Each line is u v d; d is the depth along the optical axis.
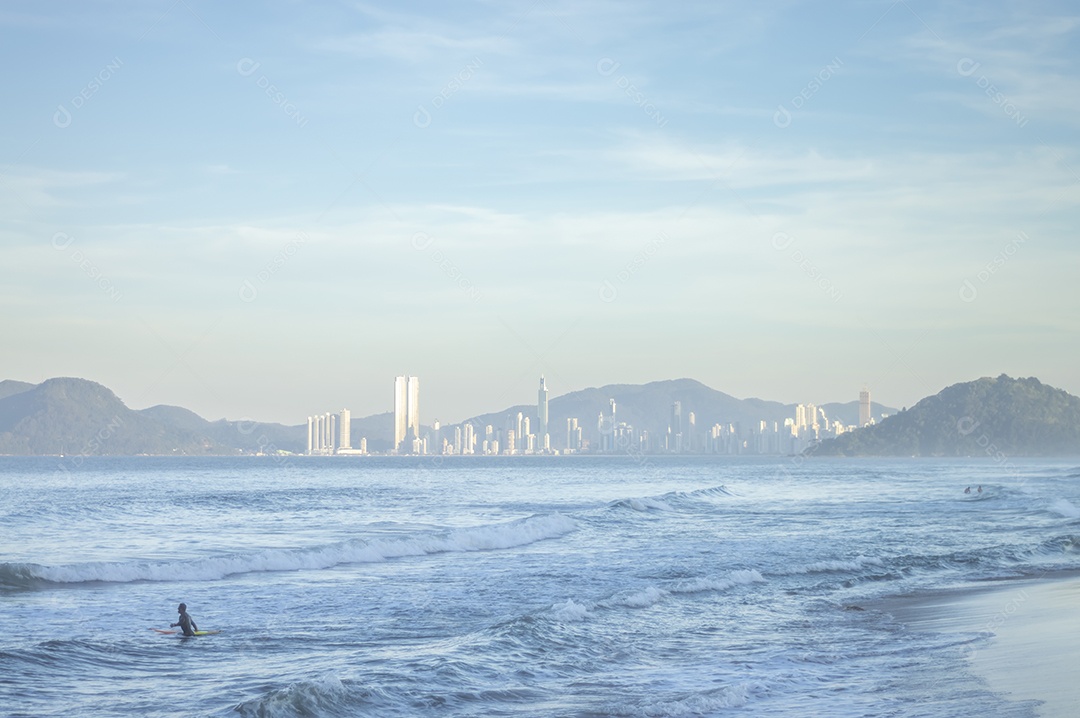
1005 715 12.70
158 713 13.20
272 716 12.84
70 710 13.39
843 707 13.66
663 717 13.39
